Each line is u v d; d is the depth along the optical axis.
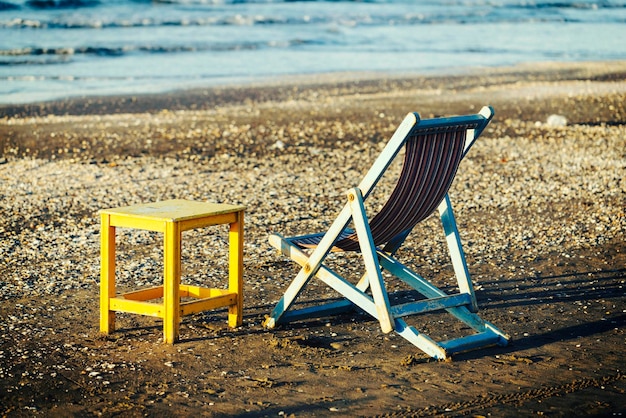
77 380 4.39
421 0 52.97
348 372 4.57
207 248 7.49
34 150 12.58
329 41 33.72
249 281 6.50
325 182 10.74
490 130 14.97
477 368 4.64
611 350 4.97
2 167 11.24
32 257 7.12
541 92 20.34
